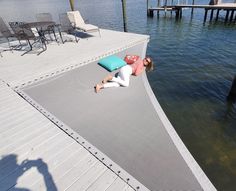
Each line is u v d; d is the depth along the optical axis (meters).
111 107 3.63
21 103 3.73
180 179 2.25
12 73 5.04
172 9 21.88
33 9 34.34
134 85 4.38
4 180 2.22
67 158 2.50
